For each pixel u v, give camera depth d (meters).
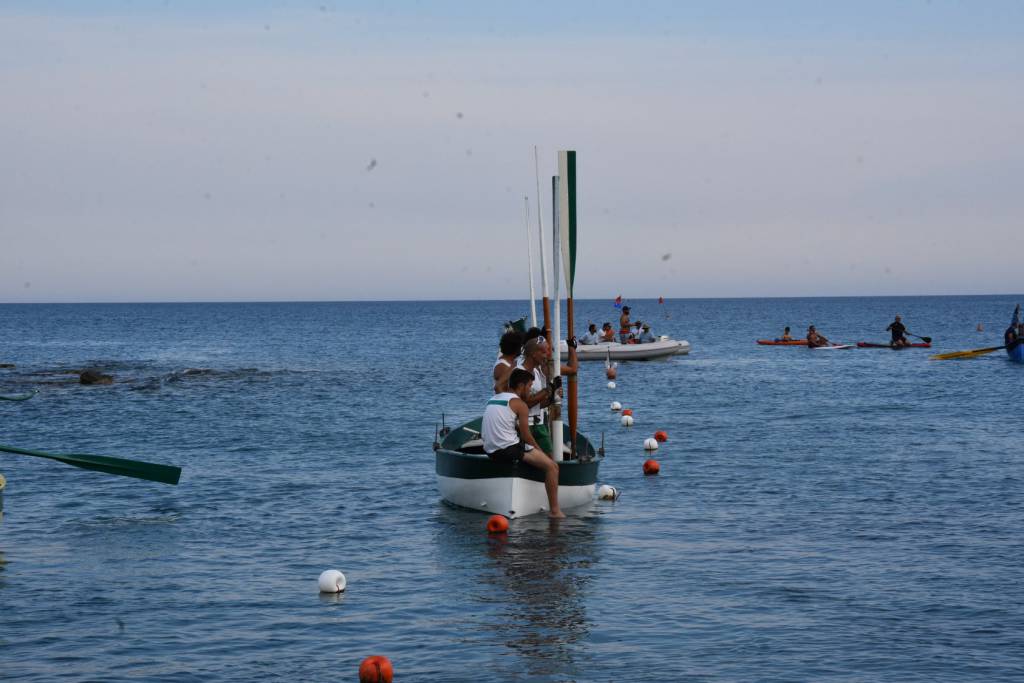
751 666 7.84
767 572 10.67
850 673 7.67
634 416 26.77
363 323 143.75
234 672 7.77
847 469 17.59
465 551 11.72
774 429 23.56
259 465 18.45
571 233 13.76
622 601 9.63
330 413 28.02
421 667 7.87
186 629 8.83
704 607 9.42
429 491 15.69
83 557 11.42
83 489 15.79
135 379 41.16
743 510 14.08
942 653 8.10
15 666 7.88
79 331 115.56
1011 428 23.36
